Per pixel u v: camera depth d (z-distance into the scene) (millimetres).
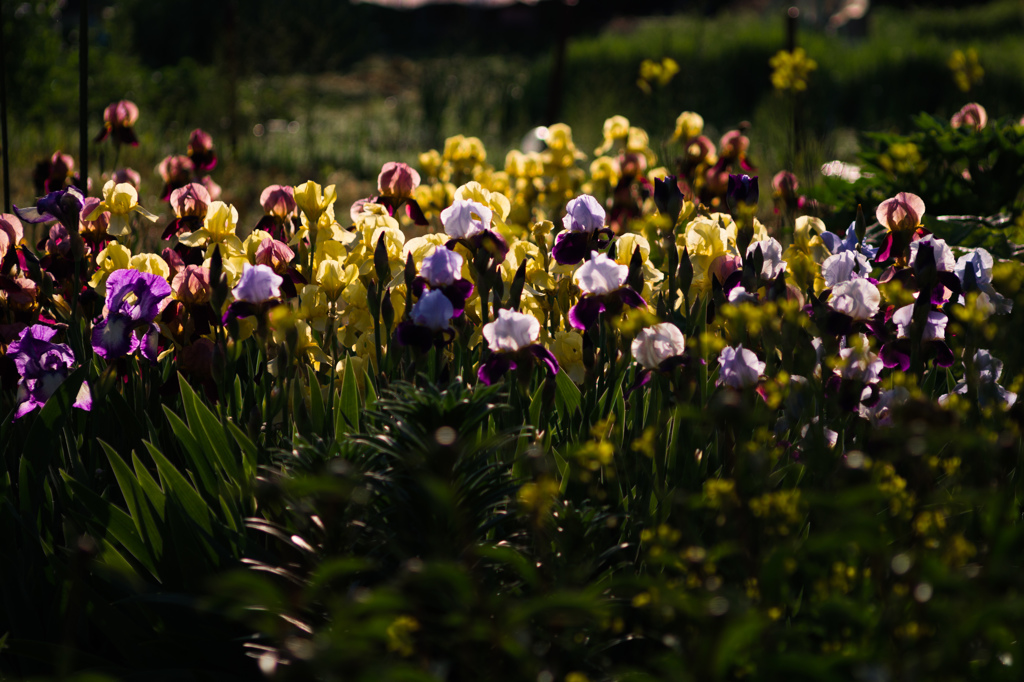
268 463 4441
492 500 4293
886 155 5641
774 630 4086
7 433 4562
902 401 4359
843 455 4414
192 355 4582
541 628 4207
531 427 4332
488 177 5570
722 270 4637
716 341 4309
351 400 4543
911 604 4137
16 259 4754
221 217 4719
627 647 4336
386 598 3996
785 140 8281
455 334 4625
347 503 4234
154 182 9227
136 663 4367
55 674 4344
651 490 4453
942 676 4027
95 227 4836
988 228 5340
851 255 4590
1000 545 4031
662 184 4574
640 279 4570
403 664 4125
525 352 4492
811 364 4320
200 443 4496
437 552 4191
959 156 5660
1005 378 4637
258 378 4730
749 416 4172
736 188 4738
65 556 4434
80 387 4535
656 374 4512
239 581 4012
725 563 4230
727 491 4160
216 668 4371
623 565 4316
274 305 4527
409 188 4953
